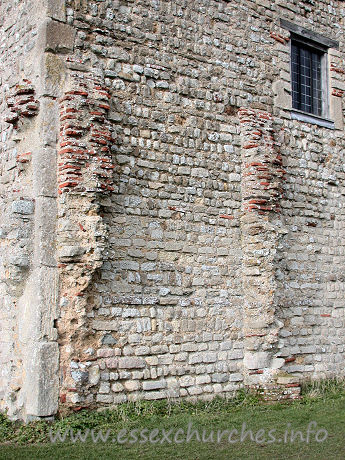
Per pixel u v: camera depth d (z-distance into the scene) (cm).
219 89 973
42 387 732
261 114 1011
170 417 775
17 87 804
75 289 769
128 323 820
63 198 771
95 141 793
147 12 903
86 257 770
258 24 1052
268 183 977
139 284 838
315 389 963
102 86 817
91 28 840
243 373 927
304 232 1075
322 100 1172
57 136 786
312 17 1153
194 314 888
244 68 1016
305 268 1065
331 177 1134
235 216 960
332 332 1087
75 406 752
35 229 768
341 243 1133
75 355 764
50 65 793
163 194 881
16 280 768
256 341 933
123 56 867
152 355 836
